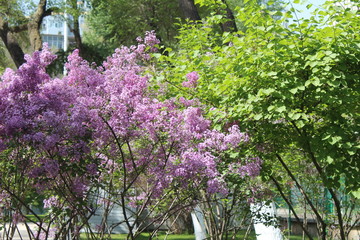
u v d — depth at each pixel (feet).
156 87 22.56
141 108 17.72
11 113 16.48
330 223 29.96
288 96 19.80
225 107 22.35
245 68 20.68
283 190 29.63
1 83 17.80
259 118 20.68
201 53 24.36
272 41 19.88
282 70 20.61
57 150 16.88
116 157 19.35
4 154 17.48
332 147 20.62
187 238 42.22
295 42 20.48
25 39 73.97
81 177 18.21
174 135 17.97
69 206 19.16
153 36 23.77
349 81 21.18
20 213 18.13
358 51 20.22
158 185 18.29
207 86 23.48
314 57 19.12
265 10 21.39
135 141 19.21
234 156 19.01
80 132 16.47
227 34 22.20
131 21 67.56
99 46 69.21
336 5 20.34
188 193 19.04
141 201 21.79
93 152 18.79
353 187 20.84
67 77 20.13
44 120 16.34
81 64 21.07
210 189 18.15
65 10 59.47
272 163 26.55
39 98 16.98
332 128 20.15
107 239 21.83
